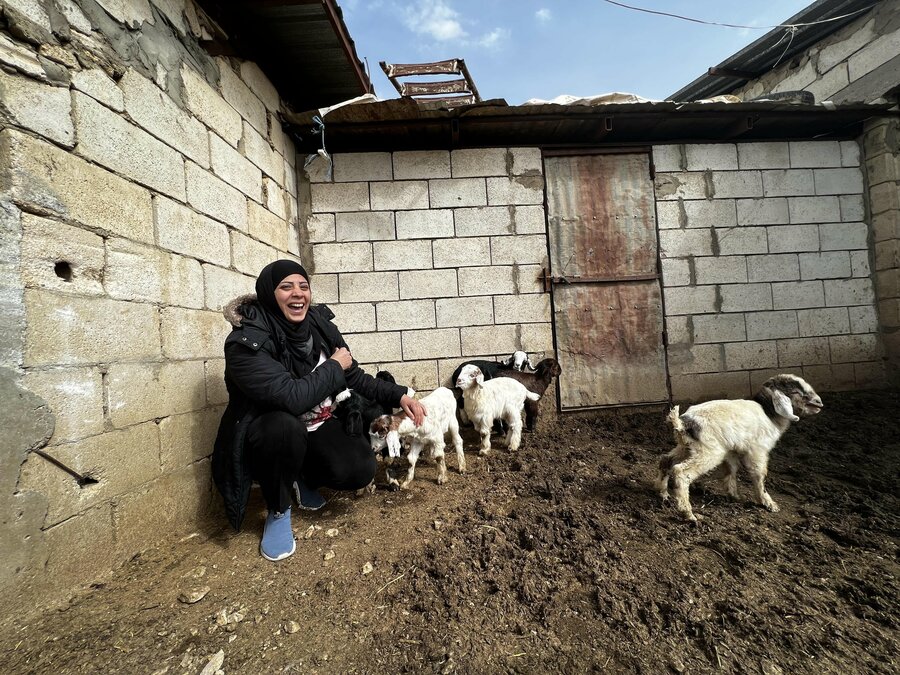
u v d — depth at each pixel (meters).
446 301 4.63
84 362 1.84
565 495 2.77
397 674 1.47
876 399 4.71
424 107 4.02
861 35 5.23
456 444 3.28
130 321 2.12
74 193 1.84
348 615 1.74
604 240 4.81
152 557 2.08
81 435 1.80
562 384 4.74
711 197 4.90
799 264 4.99
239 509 2.09
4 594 1.49
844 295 5.05
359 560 2.10
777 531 2.32
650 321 4.83
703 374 4.87
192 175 2.71
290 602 1.80
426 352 4.61
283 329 2.26
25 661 1.42
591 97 4.39
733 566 2.01
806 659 1.51
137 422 2.12
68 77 1.84
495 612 1.74
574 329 4.77
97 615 1.65
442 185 4.64
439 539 2.27
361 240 4.56
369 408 2.93
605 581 1.90
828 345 5.01
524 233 4.71
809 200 5.02
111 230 2.03
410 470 2.98
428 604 1.78
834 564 2.02
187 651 1.53
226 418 2.22
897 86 4.68
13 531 1.52
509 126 4.42
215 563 2.05
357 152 4.58
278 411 2.06
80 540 1.77
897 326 4.91
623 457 3.53
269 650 1.56
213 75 3.03
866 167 5.10
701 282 4.88
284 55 3.88
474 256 4.66
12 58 1.62
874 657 1.52
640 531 2.31
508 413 3.78
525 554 2.11
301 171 4.54
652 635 1.62
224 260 3.05
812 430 4.00
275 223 3.94
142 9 2.33
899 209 4.88
